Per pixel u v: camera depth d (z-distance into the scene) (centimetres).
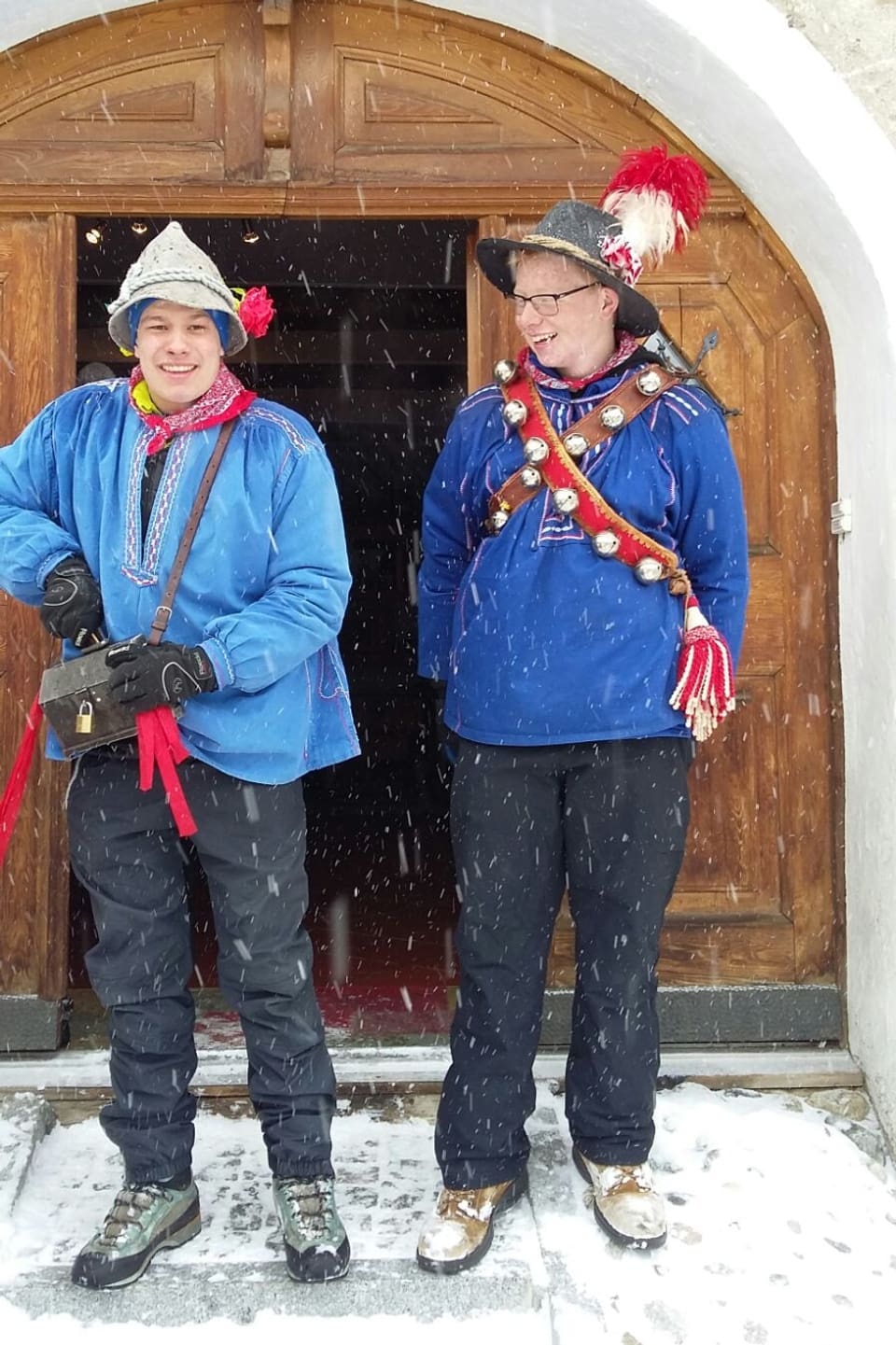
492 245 229
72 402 220
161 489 209
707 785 299
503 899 224
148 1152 213
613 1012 226
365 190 295
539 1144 255
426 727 827
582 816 224
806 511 300
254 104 295
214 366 211
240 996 215
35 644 286
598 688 218
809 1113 275
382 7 295
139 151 293
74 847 215
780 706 299
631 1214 224
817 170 265
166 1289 206
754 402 301
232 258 502
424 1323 204
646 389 222
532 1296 209
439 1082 274
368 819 740
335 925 434
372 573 883
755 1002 294
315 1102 216
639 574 220
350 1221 230
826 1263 228
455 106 298
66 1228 227
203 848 212
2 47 286
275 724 210
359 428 770
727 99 274
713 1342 208
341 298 595
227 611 211
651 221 221
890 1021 267
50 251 292
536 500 224
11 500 216
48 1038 282
